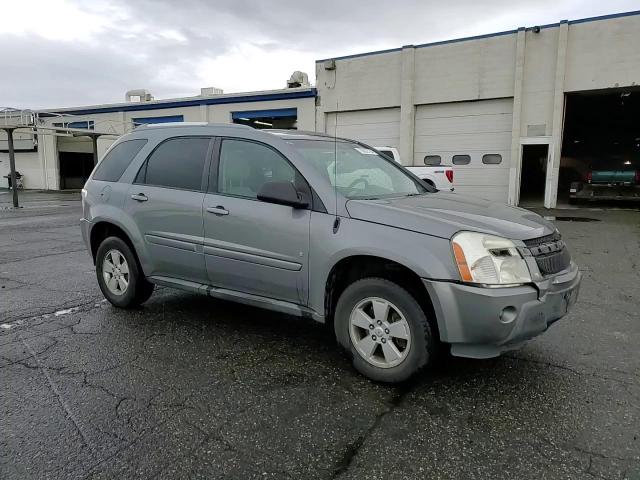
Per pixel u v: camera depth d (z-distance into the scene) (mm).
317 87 20406
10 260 7742
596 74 15031
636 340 4199
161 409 3029
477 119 17188
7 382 3391
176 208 4344
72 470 2434
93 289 5926
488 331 2994
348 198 3578
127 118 27000
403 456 2561
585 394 3230
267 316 4875
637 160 15914
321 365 3701
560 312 3287
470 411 3018
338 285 3689
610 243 9047
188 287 4441
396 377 3299
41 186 30844
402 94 18203
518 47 15891
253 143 4086
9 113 24125
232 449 2615
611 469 2439
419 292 3252
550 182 15938
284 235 3691
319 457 2551
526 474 2408
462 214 3404
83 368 3627
